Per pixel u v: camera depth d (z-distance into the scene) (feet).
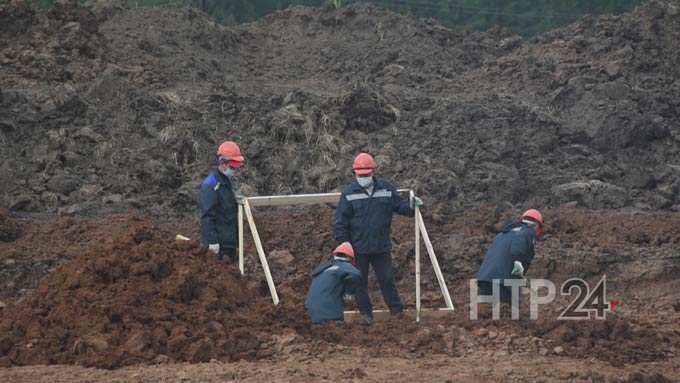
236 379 85.05
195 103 171.83
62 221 139.44
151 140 163.53
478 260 137.69
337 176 158.51
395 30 218.18
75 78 178.29
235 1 304.71
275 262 133.69
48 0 258.37
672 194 167.12
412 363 92.17
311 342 96.12
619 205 162.40
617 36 211.20
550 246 140.15
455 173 164.55
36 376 86.63
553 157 173.88
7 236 135.44
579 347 98.73
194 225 140.77
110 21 205.87
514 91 195.93
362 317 112.16
